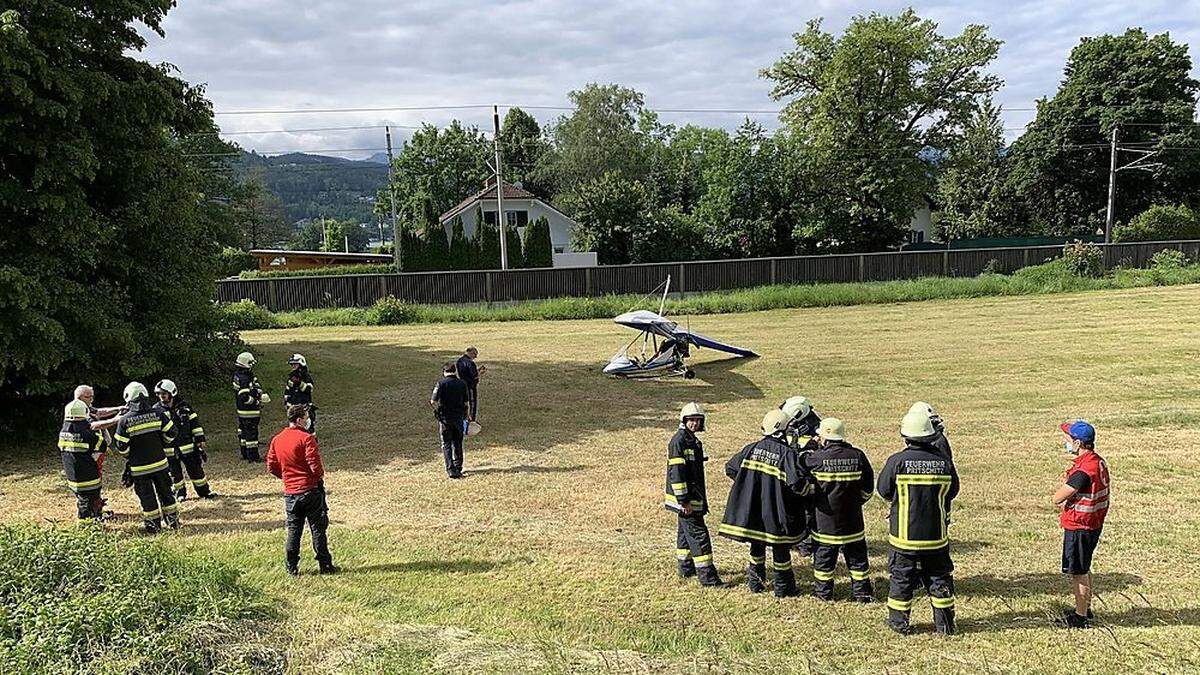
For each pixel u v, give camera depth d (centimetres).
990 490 1020
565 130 6594
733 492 717
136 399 895
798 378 1873
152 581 660
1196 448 1209
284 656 593
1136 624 642
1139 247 3988
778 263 3716
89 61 1394
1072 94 5659
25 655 541
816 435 786
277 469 771
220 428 1447
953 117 4991
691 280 3634
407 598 717
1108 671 567
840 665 581
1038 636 622
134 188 1423
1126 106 5388
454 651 600
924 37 4812
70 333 1292
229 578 696
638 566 793
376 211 7844
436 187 7369
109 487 1097
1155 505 952
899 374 1881
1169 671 564
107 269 1428
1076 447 638
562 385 1831
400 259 4716
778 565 705
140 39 1491
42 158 1221
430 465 1197
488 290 3447
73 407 891
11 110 1211
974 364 1961
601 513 962
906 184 4803
